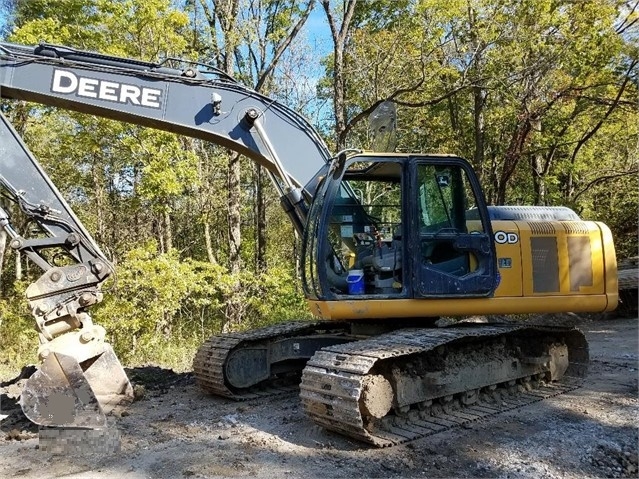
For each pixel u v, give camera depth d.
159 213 14.75
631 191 22.56
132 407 6.38
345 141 16.03
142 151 11.52
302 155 6.19
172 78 5.91
